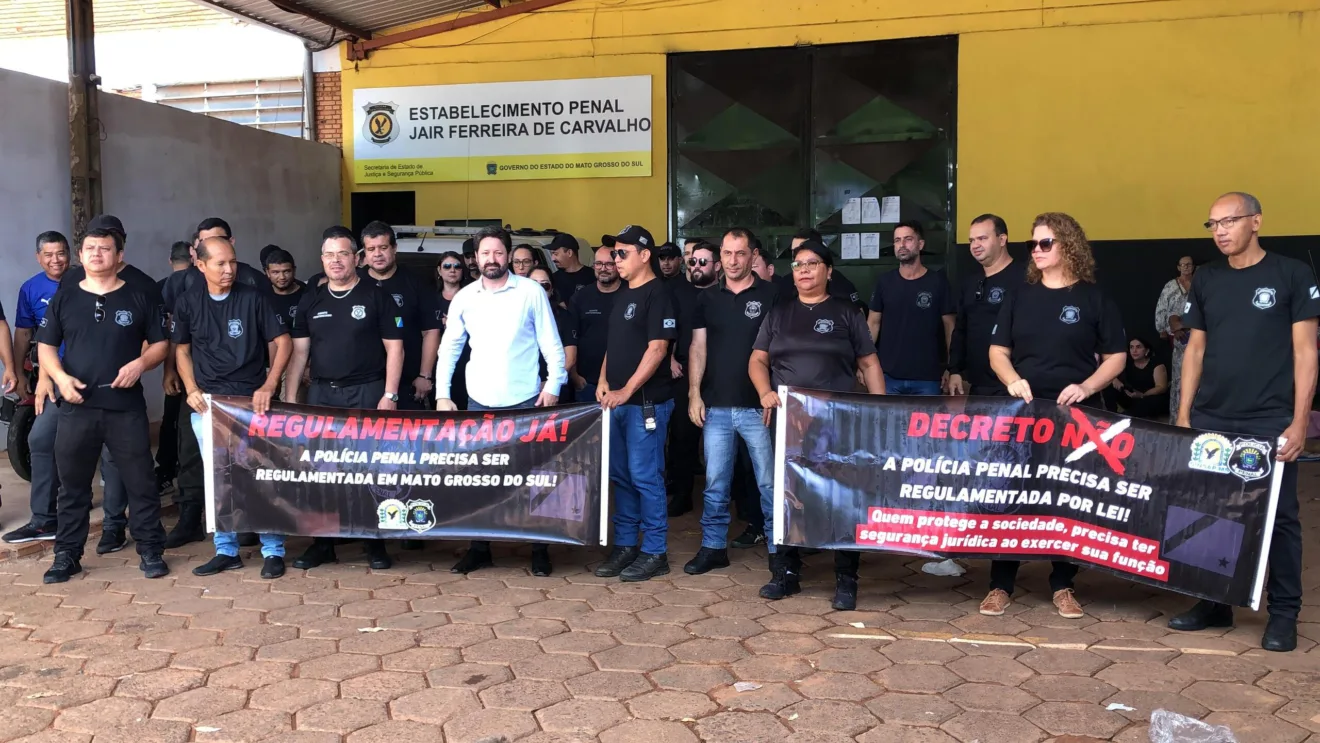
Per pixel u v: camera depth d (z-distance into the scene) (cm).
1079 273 438
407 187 1231
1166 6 1021
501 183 1201
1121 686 363
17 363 605
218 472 505
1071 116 1052
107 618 442
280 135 1158
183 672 380
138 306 499
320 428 502
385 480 503
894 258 1103
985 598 459
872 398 454
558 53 1172
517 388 506
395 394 526
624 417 505
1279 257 405
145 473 502
